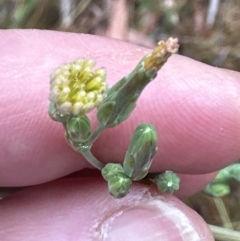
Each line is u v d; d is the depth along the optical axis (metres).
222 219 0.07
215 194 0.06
